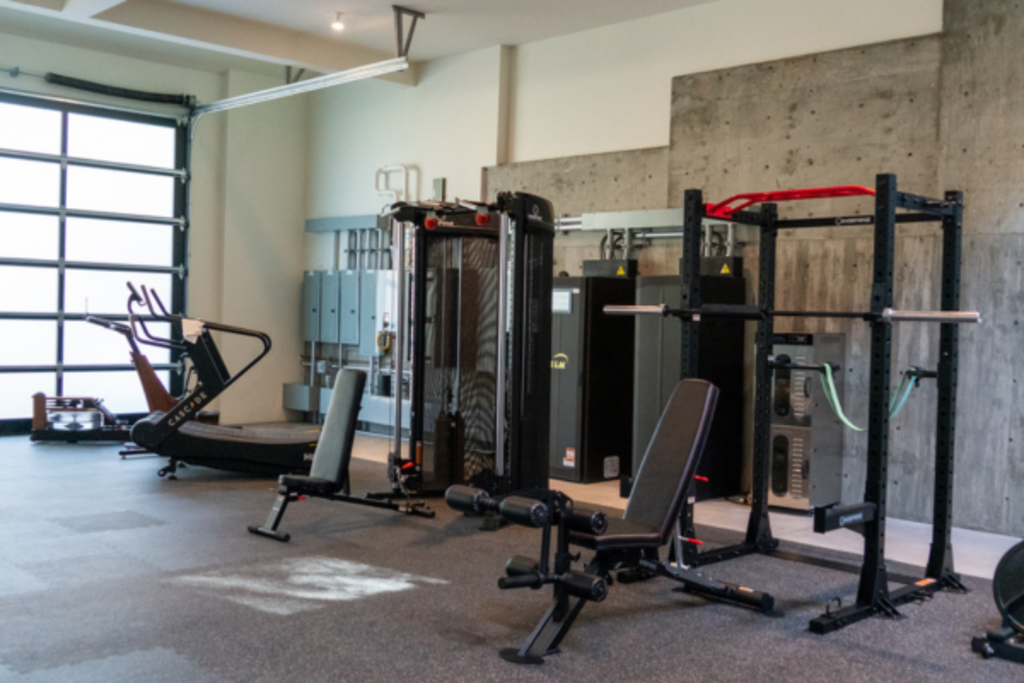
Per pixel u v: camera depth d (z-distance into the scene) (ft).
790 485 19.81
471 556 15.56
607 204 24.81
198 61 31.22
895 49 19.33
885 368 12.87
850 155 20.03
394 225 20.16
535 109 26.89
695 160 22.65
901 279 19.24
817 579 14.74
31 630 11.49
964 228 18.43
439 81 29.22
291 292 34.40
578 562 15.33
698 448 12.30
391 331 30.19
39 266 29.01
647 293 21.36
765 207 15.93
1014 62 17.72
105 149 30.19
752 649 11.50
